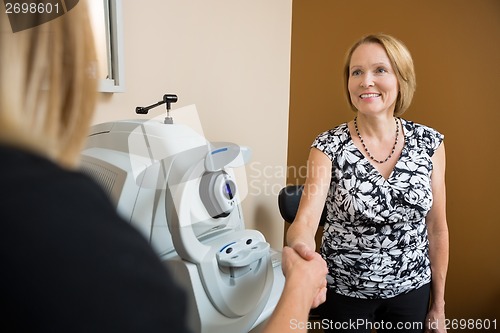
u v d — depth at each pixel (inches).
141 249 9.7
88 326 8.3
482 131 60.0
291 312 21.6
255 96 65.1
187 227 26.3
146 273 9.3
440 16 59.6
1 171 8.5
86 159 29.4
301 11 70.5
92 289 8.4
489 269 62.3
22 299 7.9
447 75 60.6
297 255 26.2
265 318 33.2
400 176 38.9
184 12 50.4
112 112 43.2
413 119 63.7
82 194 9.3
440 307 44.1
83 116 12.0
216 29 55.7
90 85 12.0
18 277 7.9
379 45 39.2
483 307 63.4
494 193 60.7
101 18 39.6
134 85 45.3
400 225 39.0
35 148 10.0
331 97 69.5
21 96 10.1
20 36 10.0
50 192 8.7
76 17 11.2
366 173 39.4
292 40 71.9
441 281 43.8
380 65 38.8
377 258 39.2
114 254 8.9
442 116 61.9
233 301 28.6
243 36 60.7
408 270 39.6
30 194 8.4
